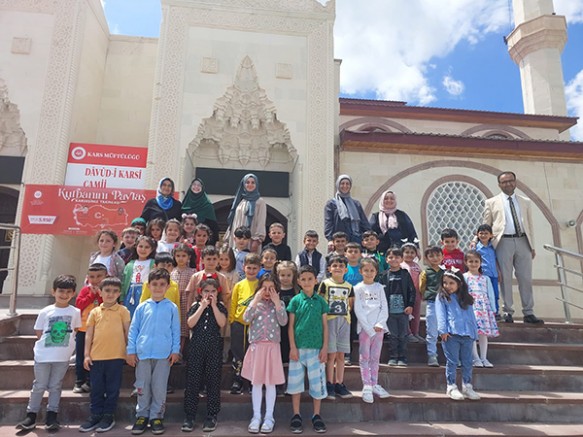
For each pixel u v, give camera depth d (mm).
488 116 12641
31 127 8258
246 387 4215
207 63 8898
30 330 5043
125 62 10359
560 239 9008
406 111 12539
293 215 8906
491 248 5754
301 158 8781
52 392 3656
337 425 3885
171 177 8266
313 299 4012
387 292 4832
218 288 4059
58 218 7871
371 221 5902
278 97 9023
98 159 8320
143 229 5445
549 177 9383
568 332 5586
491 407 4203
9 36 8594
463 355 4297
